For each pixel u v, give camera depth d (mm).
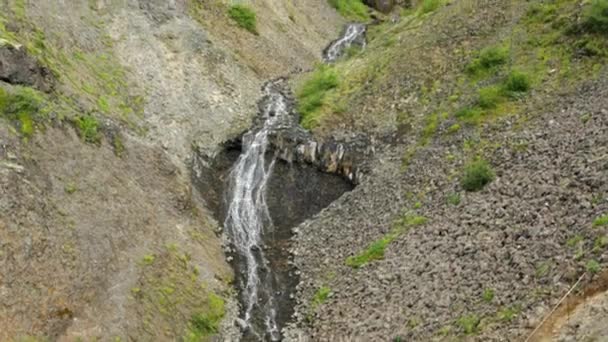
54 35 25625
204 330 18766
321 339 18297
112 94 26406
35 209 16609
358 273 20312
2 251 14969
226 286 21141
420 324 16250
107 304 16734
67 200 18062
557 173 18578
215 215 24859
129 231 19438
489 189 20234
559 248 15203
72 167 19203
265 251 23391
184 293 19328
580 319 12750
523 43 28750
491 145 23078
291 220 25344
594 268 13453
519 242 16578
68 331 15336
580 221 15641
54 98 21375
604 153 18047
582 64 25219
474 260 17156
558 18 28625
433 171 23719
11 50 20312
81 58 26375
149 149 23844
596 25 26219
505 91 26031
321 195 26859
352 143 28344
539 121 22906
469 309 15516
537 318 13602
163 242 20438
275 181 27703
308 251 23094
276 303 20672
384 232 21875
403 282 18422
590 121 20469
